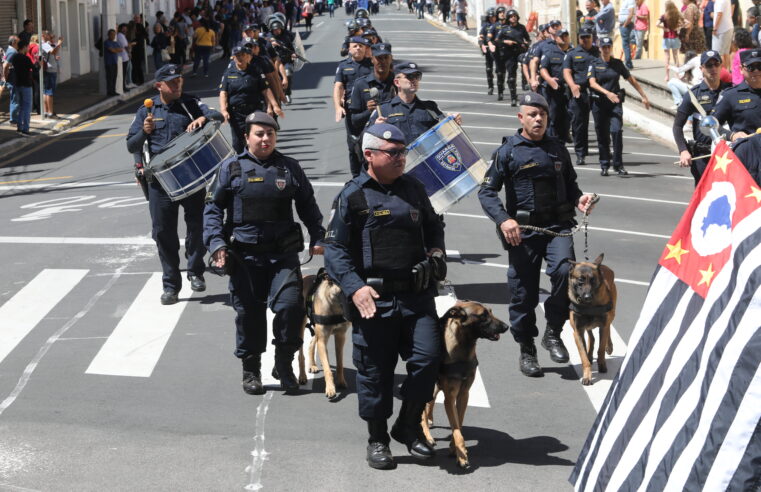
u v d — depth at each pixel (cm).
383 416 606
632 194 1580
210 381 779
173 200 965
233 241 725
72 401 732
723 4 2308
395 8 10294
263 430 675
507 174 780
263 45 2278
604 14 2784
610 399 469
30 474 602
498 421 695
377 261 592
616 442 451
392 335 598
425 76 3462
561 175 777
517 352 850
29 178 1864
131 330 914
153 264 1163
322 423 689
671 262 462
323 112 2545
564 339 879
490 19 2894
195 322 940
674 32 2556
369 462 611
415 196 604
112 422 690
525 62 2025
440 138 903
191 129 988
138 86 3516
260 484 588
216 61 4606
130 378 786
